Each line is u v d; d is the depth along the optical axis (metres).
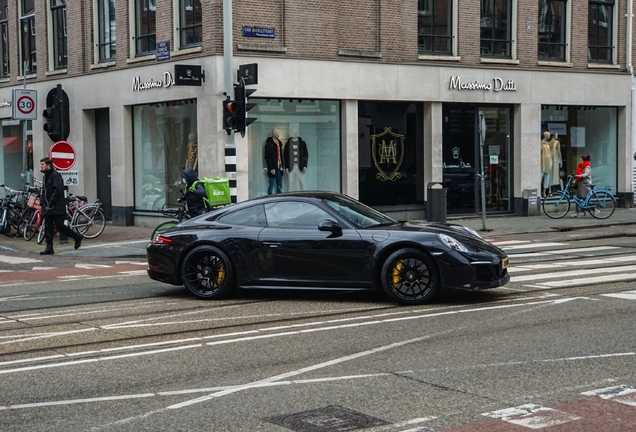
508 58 26.94
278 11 23.06
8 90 30.67
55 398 6.57
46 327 9.63
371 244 10.73
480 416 5.82
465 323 9.35
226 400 6.38
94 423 5.87
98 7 26.44
